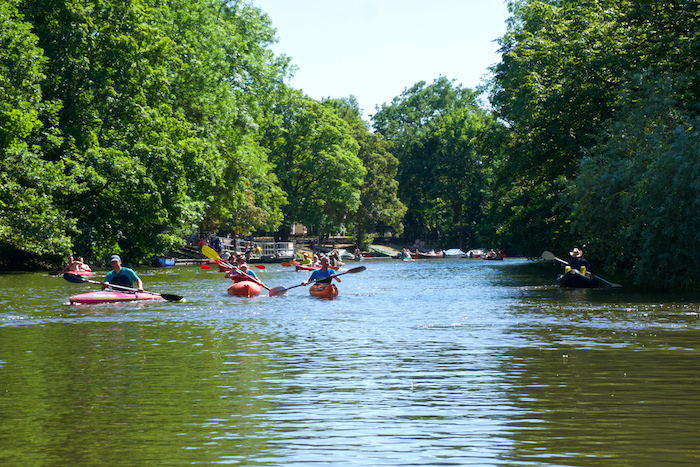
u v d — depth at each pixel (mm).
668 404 6660
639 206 20734
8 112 27250
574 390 7336
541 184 40938
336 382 7977
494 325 13211
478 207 97125
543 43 31828
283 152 73875
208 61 43562
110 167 32469
